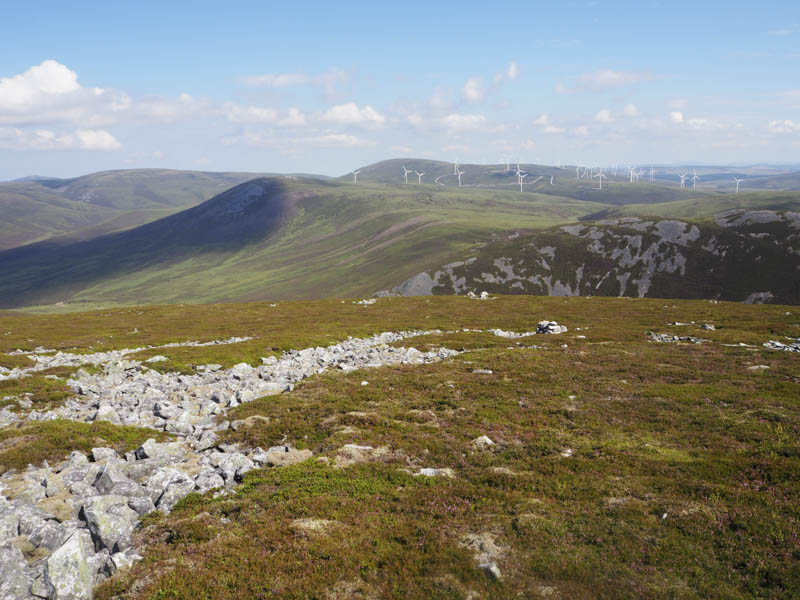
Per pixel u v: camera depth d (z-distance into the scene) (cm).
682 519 1581
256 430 2552
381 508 1678
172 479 1814
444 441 2355
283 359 5294
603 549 1417
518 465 2067
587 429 2530
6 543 1380
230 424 2692
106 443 2356
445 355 4966
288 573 1308
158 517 1606
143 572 1295
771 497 1705
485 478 1927
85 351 6356
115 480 1738
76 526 1478
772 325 6719
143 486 1811
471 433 2461
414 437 2412
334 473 1958
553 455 2177
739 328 6738
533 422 2653
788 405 2816
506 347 5456
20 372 4556
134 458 2136
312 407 2927
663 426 2545
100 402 3309
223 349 5759
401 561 1359
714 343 5328
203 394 3556
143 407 3120
